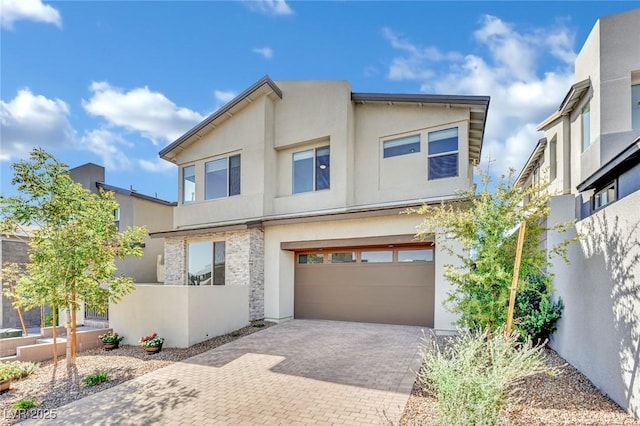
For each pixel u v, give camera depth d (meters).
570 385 6.14
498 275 6.27
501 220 6.63
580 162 13.52
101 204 8.99
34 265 8.41
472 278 6.55
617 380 5.30
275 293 13.61
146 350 9.88
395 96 13.03
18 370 7.82
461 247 10.57
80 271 8.37
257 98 15.19
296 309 14.14
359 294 12.98
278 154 15.45
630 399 4.93
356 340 10.05
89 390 7.05
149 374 7.90
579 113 13.83
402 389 6.44
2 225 7.95
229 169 15.86
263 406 5.96
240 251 13.83
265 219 13.61
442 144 12.55
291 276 14.20
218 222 15.68
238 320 12.38
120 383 7.38
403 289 12.27
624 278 5.13
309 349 9.33
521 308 8.40
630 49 11.72
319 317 13.66
